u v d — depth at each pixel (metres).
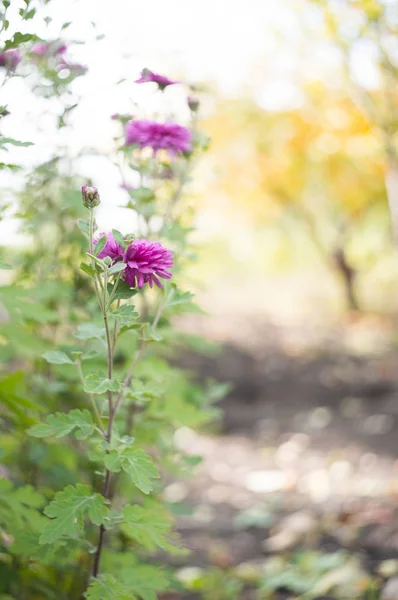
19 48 1.91
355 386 6.66
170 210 2.12
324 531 3.23
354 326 9.74
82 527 1.48
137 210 2.00
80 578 2.04
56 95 2.05
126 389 1.60
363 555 2.92
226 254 14.30
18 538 1.72
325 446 5.04
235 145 7.75
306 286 13.83
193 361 7.43
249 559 3.17
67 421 1.52
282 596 2.79
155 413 2.14
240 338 9.20
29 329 2.44
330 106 5.68
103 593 1.53
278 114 7.09
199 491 4.16
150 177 2.09
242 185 8.40
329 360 7.89
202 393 2.53
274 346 8.73
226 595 2.77
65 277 2.54
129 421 2.12
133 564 2.03
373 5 3.68
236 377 7.06
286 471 4.51
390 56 3.87
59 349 2.15
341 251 10.38
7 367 2.70
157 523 1.61
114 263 1.41
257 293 13.84
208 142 2.13
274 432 5.55
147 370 2.17
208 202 8.77
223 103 7.09
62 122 2.10
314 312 11.16
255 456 4.95
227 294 13.80
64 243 2.43
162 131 1.89
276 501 3.90
